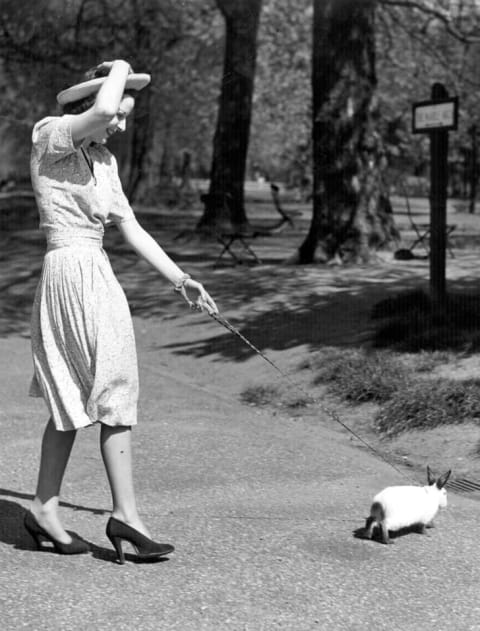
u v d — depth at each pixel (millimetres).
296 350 10102
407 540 4852
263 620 3842
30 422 7441
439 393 7555
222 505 5402
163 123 34125
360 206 16156
